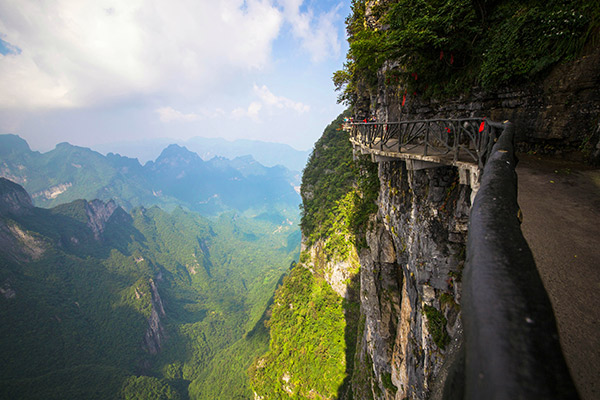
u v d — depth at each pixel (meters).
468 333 1.25
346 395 42.75
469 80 10.66
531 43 8.17
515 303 1.18
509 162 3.43
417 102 13.80
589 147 7.09
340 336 52.25
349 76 28.38
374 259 24.11
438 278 12.45
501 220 2.00
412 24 10.80
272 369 62.22
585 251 4.19
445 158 8.40
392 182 18.59
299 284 68.19
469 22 10.12
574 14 7.17
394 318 22.70
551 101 7.90
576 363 2.82
